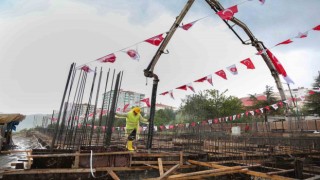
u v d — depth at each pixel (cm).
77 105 1009
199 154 886
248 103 4731
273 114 3170
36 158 663
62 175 643
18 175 602
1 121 1318
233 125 2634
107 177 684
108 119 1050
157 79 1077
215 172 587
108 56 758
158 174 759
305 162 988
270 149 1138
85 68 790
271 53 1371
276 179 596
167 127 1581
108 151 747
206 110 3634
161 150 1043
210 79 1031
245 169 664
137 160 779
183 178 524
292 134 1595
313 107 2780
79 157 681
